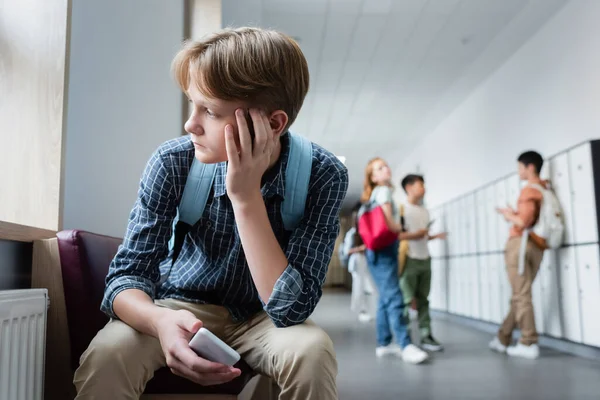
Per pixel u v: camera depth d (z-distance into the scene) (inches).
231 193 37.7
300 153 43.8
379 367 132.2
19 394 43.8
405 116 299.3
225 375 34.4
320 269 42.2
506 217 157.2
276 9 173.6
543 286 176.9
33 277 54.1
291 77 37.5
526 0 166.7
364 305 261.0
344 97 265.6
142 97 86.6
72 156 73.9
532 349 150.1
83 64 76.5
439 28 187.6
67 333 53.6
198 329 35.6
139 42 87.1
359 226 146.5
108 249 56.8
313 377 36.8
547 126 180.4
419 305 167.6
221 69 35.0
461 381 115.0
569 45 165.8
